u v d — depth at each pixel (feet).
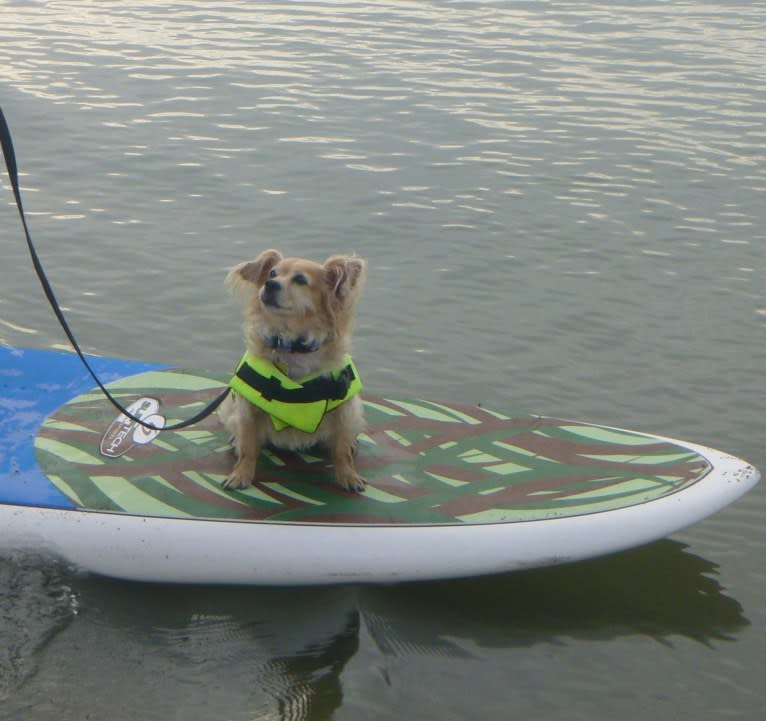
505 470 11.81
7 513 11.38
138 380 12.58
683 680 10.92
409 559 11.29
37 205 16.52
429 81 22.89
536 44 26.16
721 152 19.24
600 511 11.47
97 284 14.89
